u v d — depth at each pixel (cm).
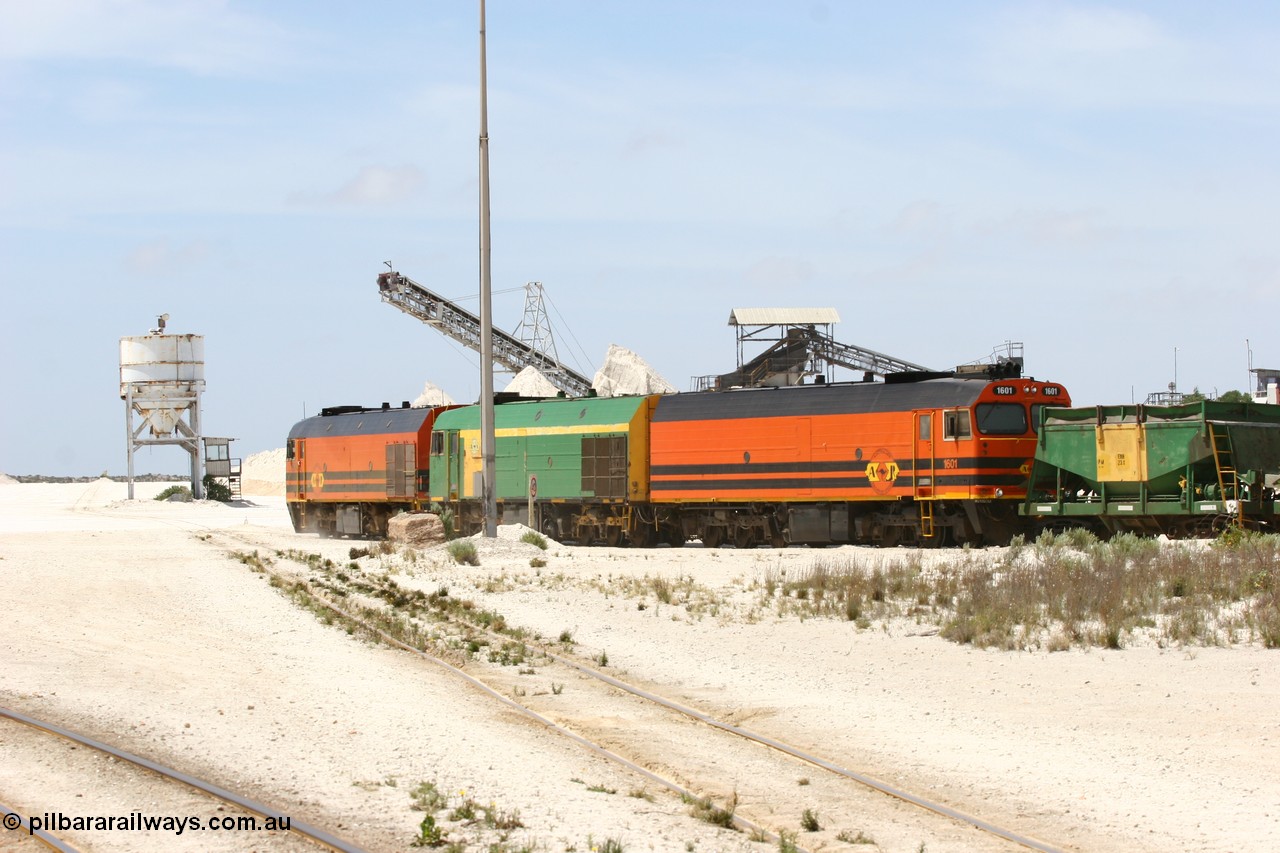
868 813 2031
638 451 7825
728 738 2561
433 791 2042
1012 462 6381
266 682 3058
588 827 1886
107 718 2564
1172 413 5888
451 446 8988
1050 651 3453
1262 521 5697
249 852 1706
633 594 4878
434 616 4328
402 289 12988
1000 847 1842
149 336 16688
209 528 10431
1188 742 2473
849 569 5125
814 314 12600
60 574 5697
